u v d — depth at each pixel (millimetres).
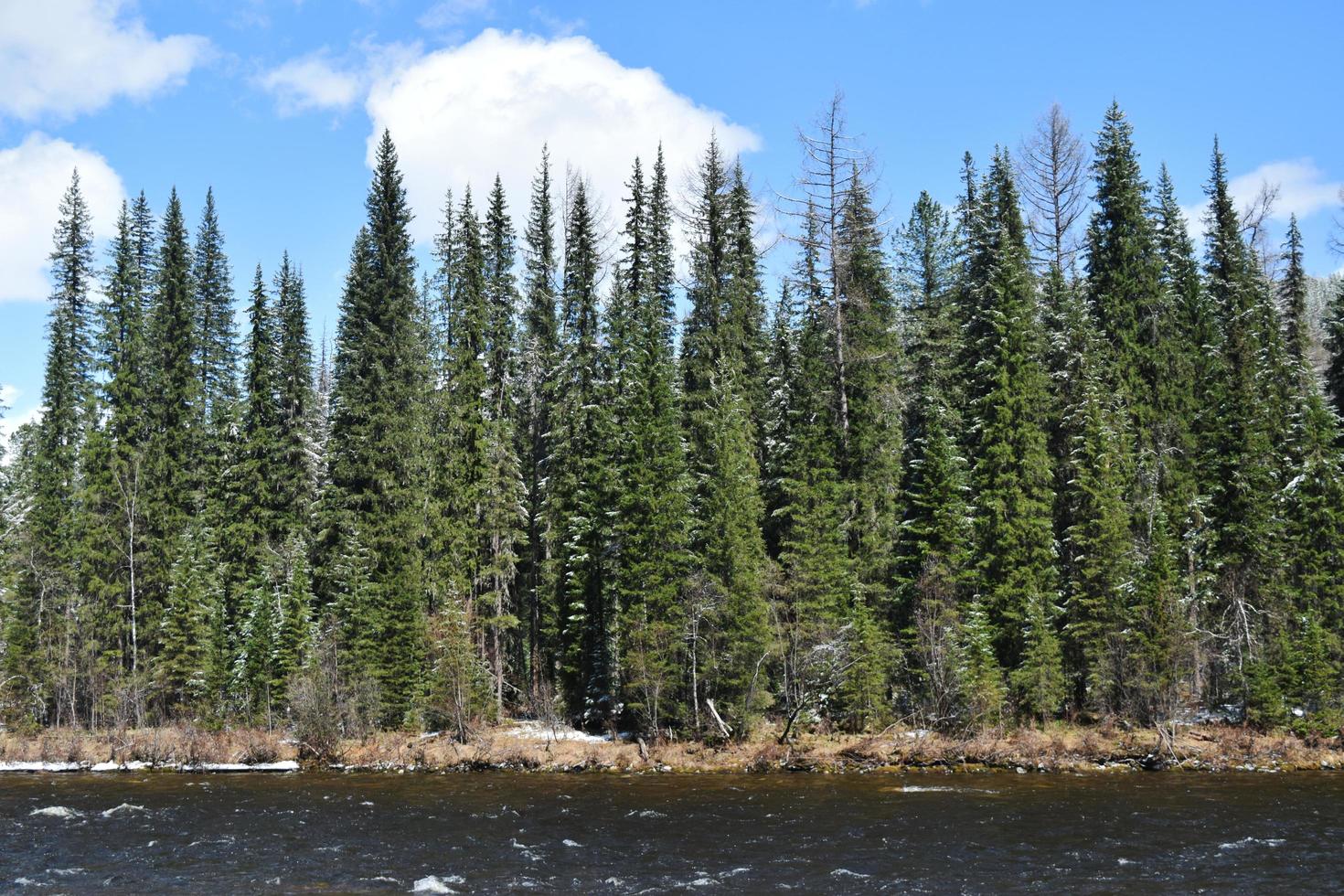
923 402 47188
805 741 39656
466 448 49594
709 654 41344
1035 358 47031
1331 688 38062
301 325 58906
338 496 53844
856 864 21891
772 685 42562
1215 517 43625
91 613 50750
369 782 36781
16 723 48500
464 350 51156
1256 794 30250
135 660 50531
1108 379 46875
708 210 51625
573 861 22656
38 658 50000
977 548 43250
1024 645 40719
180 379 57719
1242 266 50500
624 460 45156
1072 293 48688
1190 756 35906
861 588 42875
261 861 23156
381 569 49094
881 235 47781
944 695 39719
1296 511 42219
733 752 38594
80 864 23094
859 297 46250
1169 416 45344
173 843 25438
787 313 55750
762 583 41562
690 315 50438
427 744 41844
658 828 26375
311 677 43656
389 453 52000
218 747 42500
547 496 49688
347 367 55906
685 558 42500
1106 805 28547
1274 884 19703
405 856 23531
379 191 57000
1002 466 43188
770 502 49062
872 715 40438
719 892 19672
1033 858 22219
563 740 41750
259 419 56750
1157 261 49031
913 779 34469
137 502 53656
